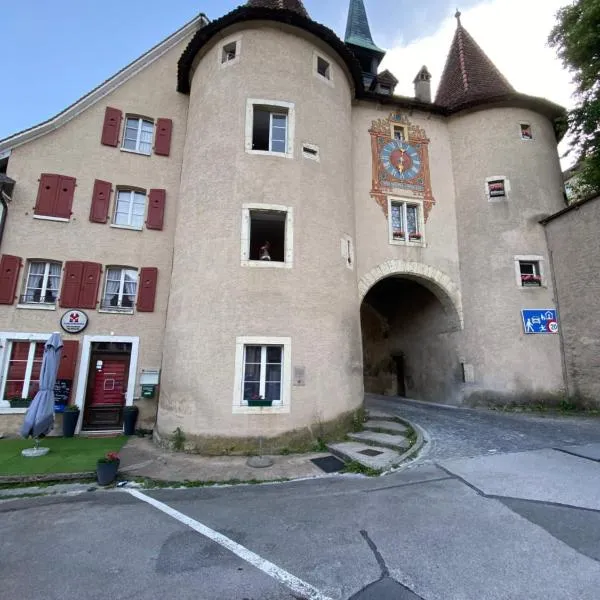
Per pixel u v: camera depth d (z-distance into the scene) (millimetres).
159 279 11469
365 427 9555
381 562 3777
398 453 7539
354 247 10852
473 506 4949
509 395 11984
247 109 9906
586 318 11484
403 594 3268
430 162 13844
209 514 5145
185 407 8555
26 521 5062
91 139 11844
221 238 9125
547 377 11953
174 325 9406
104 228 11344
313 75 10727
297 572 3668
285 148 10086
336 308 9523
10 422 9875
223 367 8391
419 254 12898
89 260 11062
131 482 6637
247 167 9508
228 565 3830
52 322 10484
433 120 14281
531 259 12758
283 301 8812
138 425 10578
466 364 12891
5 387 10078
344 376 9359
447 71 17172
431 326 14734
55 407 10117
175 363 9039
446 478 6055
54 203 11078
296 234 9328
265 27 10555
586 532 4148
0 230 10484
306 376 8641
